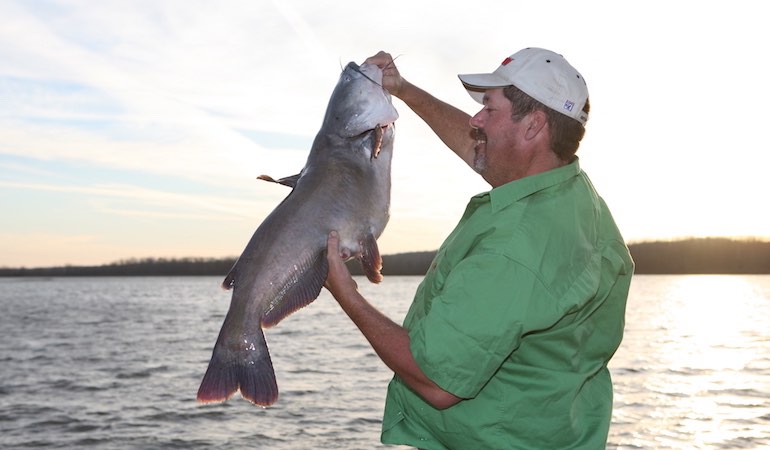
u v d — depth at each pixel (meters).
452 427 2.88
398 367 2.71
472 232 2.85
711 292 94.75
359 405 16.08
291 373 21.55
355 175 2.93
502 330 2.60
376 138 2.93
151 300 92.62
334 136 2.98
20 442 13.16
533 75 2.87
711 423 13.55
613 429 13.12
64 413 15.83
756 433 12.73
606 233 3.03
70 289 144.00
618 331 3.09
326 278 2.83
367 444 12.53
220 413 15.35
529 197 2.82
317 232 2.84
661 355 25.92
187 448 12.47
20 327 45.88
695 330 38.22
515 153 2.92
